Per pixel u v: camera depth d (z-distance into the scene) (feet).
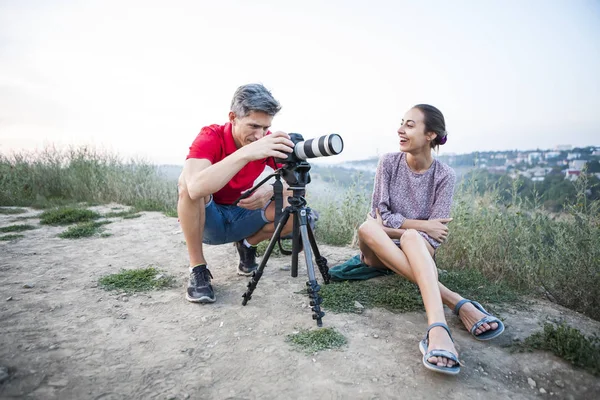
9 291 8.94
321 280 9.94
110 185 22.80
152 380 5.67
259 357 6.35
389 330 7.39
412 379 5.87
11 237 13.94
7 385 5.39
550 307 8.71
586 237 9.65
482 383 5.85
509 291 9.40
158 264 11.22
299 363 6.20
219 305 8.39
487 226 11.41
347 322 7.66
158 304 8.40
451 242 11.93
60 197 23.22
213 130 8.59
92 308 8.11
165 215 18.78
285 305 8.42
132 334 7.04
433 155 9.15
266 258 8.09
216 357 6.34
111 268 10.78
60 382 5.52
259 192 9.55
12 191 22.07
